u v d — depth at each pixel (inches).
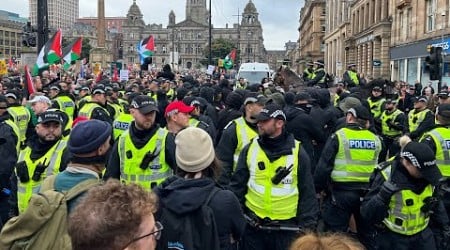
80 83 799.1
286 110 377.7
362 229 273.0
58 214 134.8
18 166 231.3
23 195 230.4
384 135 541.6
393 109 542.9
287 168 220.4
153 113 232.2
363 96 595.2
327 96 447.5
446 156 279.0
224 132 287.1
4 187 286.8
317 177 277.3
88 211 96.6
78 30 5152.6
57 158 230.2
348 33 2888.8
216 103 578.2
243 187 229.6
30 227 131.9
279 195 220.1
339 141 273.7
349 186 272.7
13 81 721.6
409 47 1635.1
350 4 2837.1
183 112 280.7
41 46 763.4
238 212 165.8
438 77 724.7
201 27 5974.4
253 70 1449.3
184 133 169.0
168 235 155.6
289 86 856.9
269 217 220.2
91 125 160.6
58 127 234.4
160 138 232.7
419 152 207.0
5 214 293.1
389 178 218.4
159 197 158.7
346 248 96.0
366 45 2351.1
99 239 93.8
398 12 1798.7
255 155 225.5
